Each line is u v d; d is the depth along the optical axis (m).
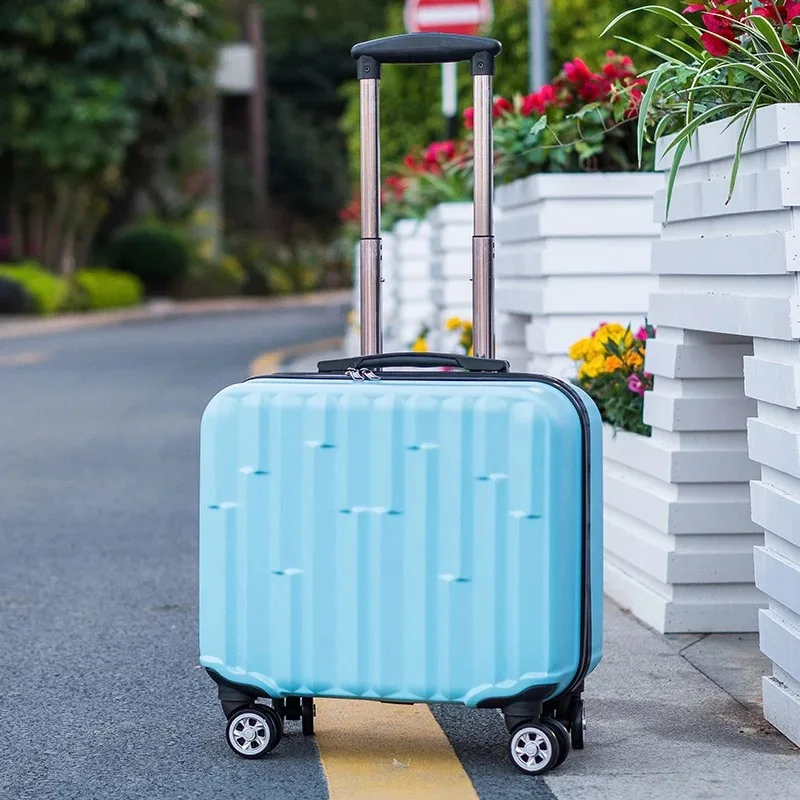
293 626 5.37
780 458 5.60
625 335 8.75
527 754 5.32
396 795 5.16
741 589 7.23
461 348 13.82
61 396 20.84
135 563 9.52
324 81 85.00
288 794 5.20
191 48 48.47
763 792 5.12
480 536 5.21
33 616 8.06
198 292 59.44
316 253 74.38
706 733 5.78
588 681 6.50
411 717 6.07
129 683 6.72
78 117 45.75
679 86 6.83
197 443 15.61
